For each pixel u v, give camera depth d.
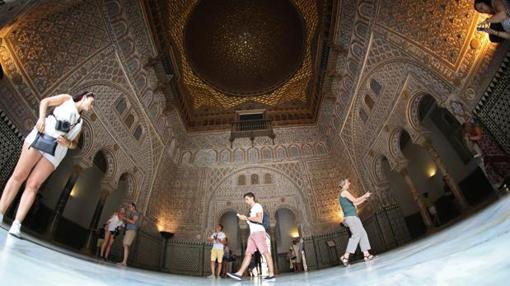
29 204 2.69
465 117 6.58
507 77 5.31
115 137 10.30
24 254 1.52
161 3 10.22
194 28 14.16
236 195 15.61
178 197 15.29
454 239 2.26
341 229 14.11
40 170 2.81
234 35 15.40
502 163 5.50
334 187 15.18
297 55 15.20
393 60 8.62
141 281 1.86
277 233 18.42
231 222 18.06
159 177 13.92
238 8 14.51
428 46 7.10
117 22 8.45
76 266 1.80
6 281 0.85
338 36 10.34
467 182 10.45
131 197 11.71
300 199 15.35
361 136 12.23
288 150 16.22
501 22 4.44
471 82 6.17
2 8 4.29
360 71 10.42
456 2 5.94
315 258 13.70
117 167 10.60
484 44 5.63
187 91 14.80
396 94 9.29
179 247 14.04
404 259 2.24
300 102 16.17
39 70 6.37
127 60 9.54
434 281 0.97
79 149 9.42
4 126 5.52
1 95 5.44
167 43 11.01
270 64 16.09
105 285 1.25
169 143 14.43
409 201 12.95
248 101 16.84
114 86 9.44
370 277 1.55
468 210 8.06
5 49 5.46
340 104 12.72
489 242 1.35
